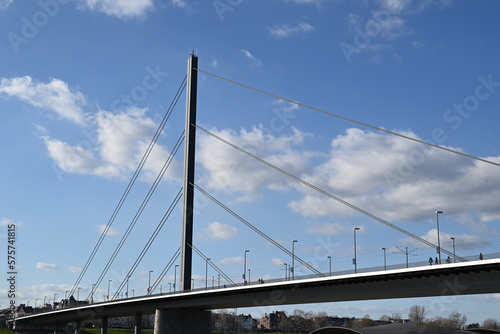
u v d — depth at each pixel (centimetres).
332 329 7175
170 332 10794
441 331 7744
